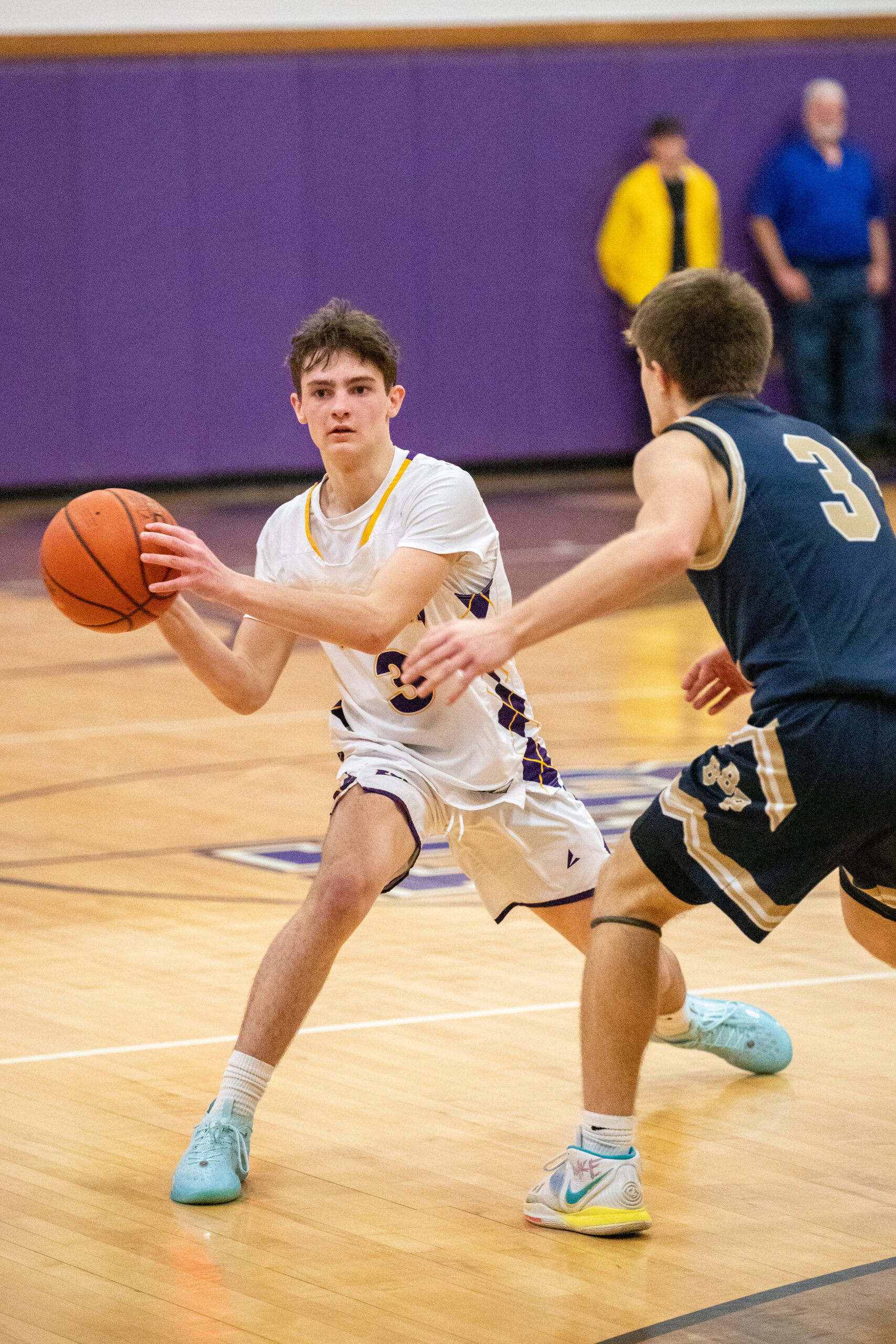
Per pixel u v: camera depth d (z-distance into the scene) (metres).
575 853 10.57
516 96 44.31
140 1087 11.04
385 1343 7.79
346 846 9.88
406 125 43.56
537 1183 9.30
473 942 14.12
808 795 8.44
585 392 45.91
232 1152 9.54
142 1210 9.28
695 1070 11.55
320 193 43.06
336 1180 9.73
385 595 9.84
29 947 13.91
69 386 41.59
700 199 43.31
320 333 10.22
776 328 45.84
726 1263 8.65
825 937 14.30
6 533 37.28
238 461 43.19
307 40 42.47
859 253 44.28
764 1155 10.06
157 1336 7.86
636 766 19.52
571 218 45.16
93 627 9.63
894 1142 10.25
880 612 8.60
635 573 7.96
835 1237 8.96
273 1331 7.90
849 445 45.66
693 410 9.02
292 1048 11.77
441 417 44.66
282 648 10.60
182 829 17.47
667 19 45.06
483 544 10.30
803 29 46.06
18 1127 10.39
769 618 8.56
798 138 45.81
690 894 8.84
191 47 41.56
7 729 22.03
